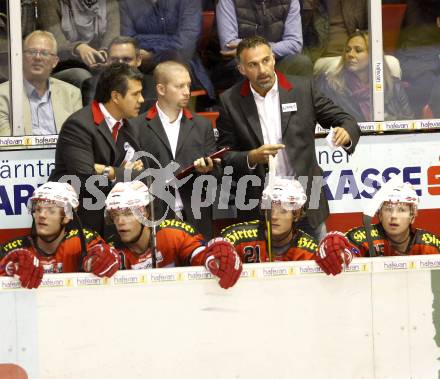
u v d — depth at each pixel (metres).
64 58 18.38
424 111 19.44
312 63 19.22
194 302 12.98
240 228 15.67
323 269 13.17
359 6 19.08
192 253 15.16
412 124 19.02
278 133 17.23
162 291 12.90
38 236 15.13
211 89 19.20
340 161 18.84
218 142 17.70
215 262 12.84
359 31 19.14
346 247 13.23
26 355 12.72
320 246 13.25
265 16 18.98
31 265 12.58
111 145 16.31
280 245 15.55
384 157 18.95
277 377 13.23
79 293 12.74
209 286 12.99
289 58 19.11
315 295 13.22
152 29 18.77
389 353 13.41
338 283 13.25
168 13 18.77
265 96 17.19
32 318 12.69
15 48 18.05
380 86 19.20
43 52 18.19
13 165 17.98
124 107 16.25
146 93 18.61
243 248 15.47
